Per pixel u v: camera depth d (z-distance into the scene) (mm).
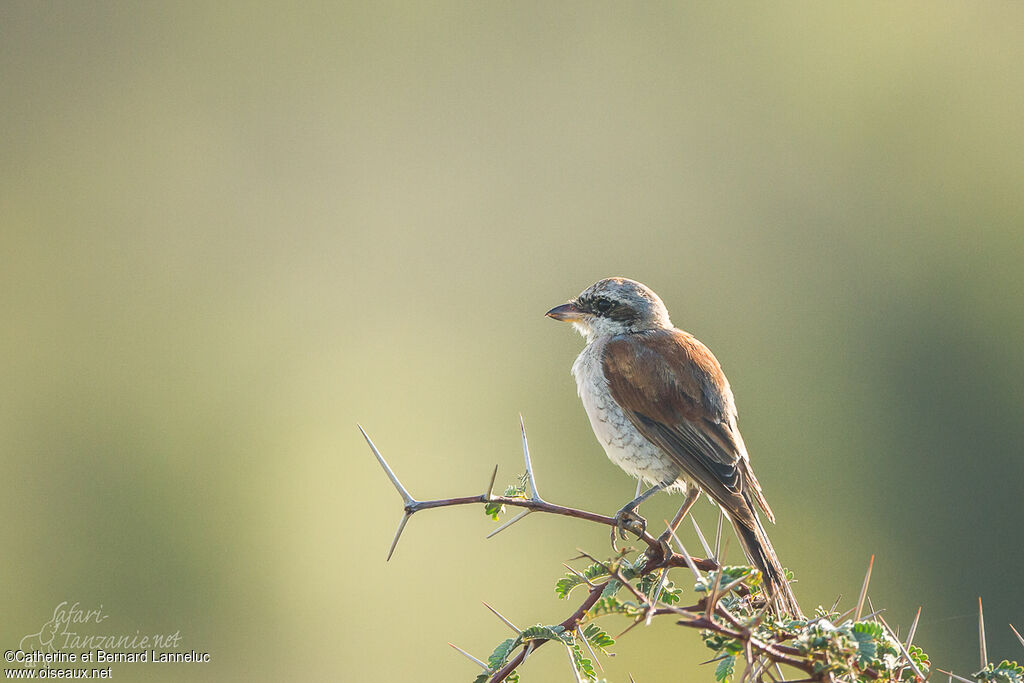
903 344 16156
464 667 11641
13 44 21625
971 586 13547
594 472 14055
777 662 4105
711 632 4160
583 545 12703
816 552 13664
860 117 19172
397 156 20484
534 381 16125
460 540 12914
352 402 15547
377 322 17609
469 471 13992
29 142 20828
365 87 20969
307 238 19453
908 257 17203
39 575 12844
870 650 4090
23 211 19406
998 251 16953
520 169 20234
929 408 15273
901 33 19625
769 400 15430
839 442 14820
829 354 16203
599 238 18984
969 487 14430
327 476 14133
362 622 12250
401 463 14078
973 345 15805
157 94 21500
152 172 20438
